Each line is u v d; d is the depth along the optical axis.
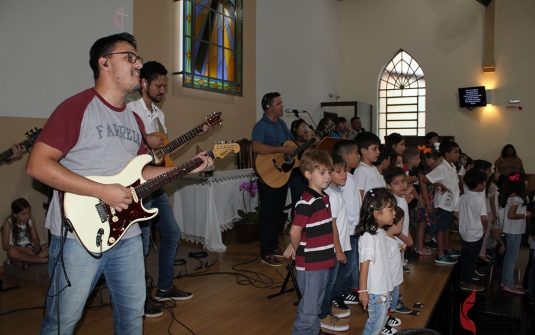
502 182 4.59
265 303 2.95
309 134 5.05
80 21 4.14
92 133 1.55
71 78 4.11
